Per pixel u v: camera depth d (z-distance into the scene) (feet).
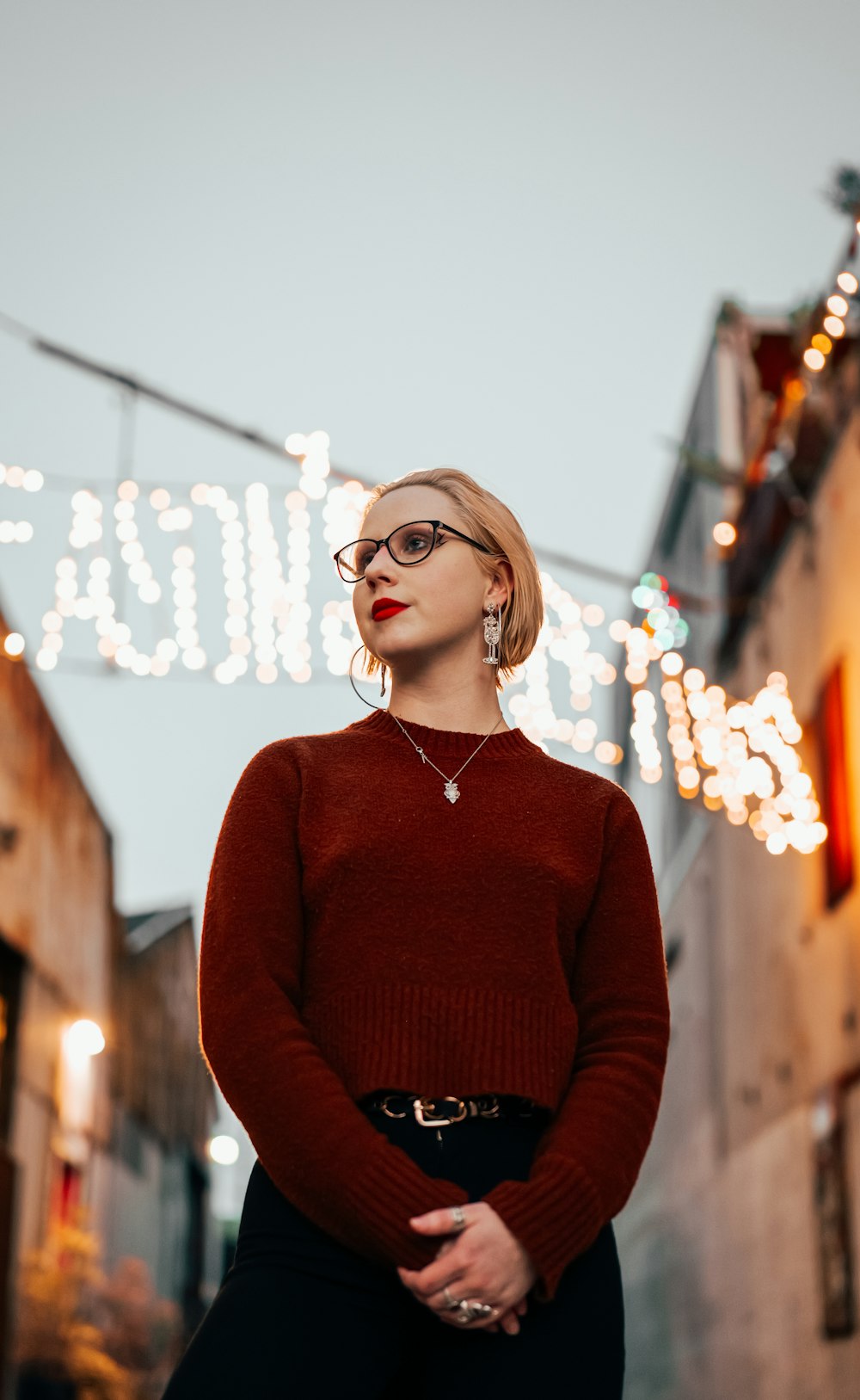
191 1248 56.13
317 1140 5.03
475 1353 5.13
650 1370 38.83
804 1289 24.59
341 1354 5.06
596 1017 5.91
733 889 31.32
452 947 5.56
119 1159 41.88
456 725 6.39
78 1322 32.58
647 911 6.16
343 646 20.98
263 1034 5.30
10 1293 29.22
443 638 6.36
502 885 5.72
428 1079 5.34
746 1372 28.37
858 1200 22.07
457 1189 5.00
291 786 6.00
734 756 24.49
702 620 37.22
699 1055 34.58
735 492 31.58
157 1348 39.42
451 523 6.49
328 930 5.64
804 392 25.17
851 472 23.34
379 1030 5.40
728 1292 30.22
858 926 22.24
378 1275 5.14
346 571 6.73
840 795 23.36
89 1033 34.17
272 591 21.27
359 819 5.82
